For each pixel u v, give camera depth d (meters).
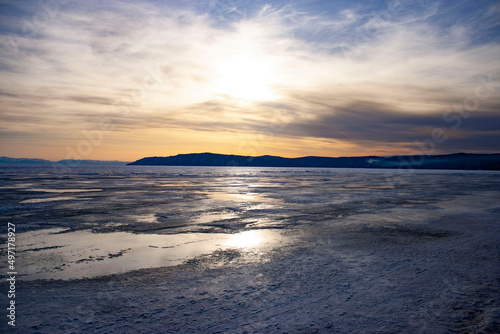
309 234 8.68
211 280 5.11
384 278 5.18
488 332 3.45
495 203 16.55
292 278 5.19
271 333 3.43
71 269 5.68
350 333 3.43
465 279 5.13
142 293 4.57
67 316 3.83
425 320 3.73
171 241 7.86
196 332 3.44
